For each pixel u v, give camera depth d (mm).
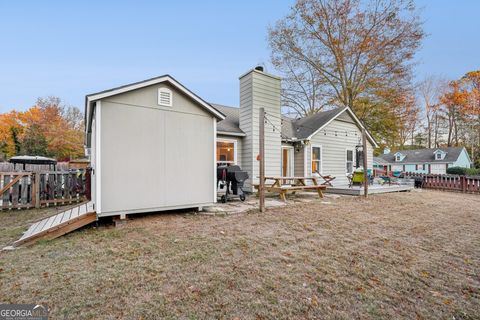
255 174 9016
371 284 2678
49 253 3309
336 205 6789
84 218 4250
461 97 27203
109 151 4531
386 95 15359
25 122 25594
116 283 2527
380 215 5820
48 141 23781
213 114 5832
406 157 31172
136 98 4828
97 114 4422
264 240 3889
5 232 4469
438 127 30984
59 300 2232
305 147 10555
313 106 17781
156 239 3848
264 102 9367
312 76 17203
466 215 6152
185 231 4266
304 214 5598
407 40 14172
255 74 9180
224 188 7898
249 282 2607
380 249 3688
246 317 2061
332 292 2490
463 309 2293
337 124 11797
